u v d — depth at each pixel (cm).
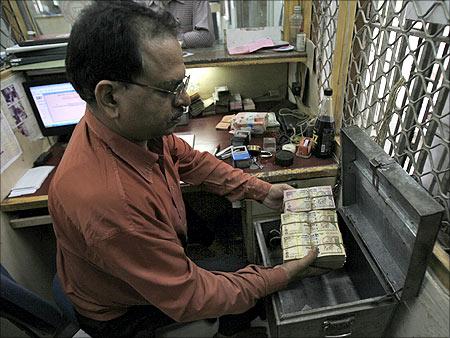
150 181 71
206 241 127
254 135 135
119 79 54
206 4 194
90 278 74
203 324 86
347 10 94
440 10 59
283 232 83
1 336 105
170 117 63
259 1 255
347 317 74
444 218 67
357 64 97
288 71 167
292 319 72
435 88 65
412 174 77
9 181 112
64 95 131
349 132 83
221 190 105
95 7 55
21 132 124
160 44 54
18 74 127
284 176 108
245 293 73
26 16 183
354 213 96
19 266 114
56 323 86
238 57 143
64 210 63
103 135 65
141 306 82
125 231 59
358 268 90
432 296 68
